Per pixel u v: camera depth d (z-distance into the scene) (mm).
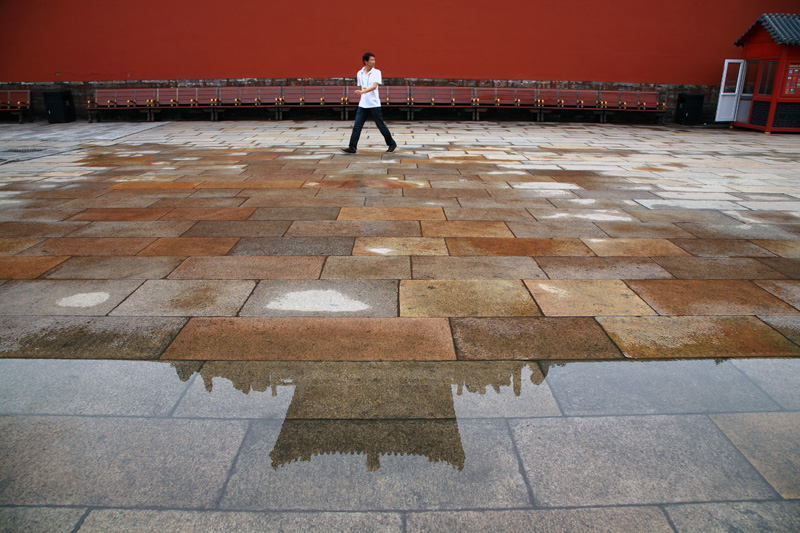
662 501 2004
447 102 16562
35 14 16234
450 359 2945
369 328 3283
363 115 9812
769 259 4582
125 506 1952
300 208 6059
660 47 16844
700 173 8469
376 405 2541
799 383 2762
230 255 4543
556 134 13742
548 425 2414
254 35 16531
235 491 2023
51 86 16703
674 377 2803
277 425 2395
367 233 5148
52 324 3312
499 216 5816
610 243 4961
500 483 2074
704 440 2332
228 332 3227
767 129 14656
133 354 2979
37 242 4883
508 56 16859
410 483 2068
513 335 3213
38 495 2004
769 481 2105
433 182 7539
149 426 2387
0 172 8258
